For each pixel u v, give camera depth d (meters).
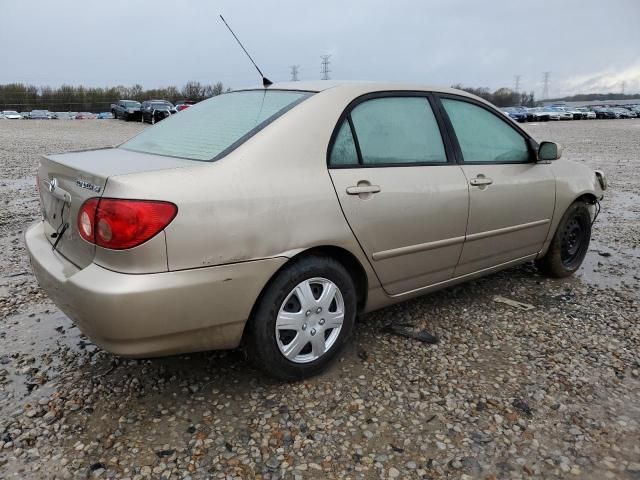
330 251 2.96
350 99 3.09
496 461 2.37
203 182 2.46
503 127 3.97
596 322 3.77
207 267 2.45
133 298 2.29
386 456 2.39
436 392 2.88
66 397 2.81
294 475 2.28
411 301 4.13
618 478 2.27
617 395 2.87
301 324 2.84
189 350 2.58
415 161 3.31
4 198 8.30
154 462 2.34
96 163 2.70
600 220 7.20
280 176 2.68
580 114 56.41
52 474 2.27
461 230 3.52
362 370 3.09
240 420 2.63
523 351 3.34
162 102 37.09
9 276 4.64
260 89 3.39
